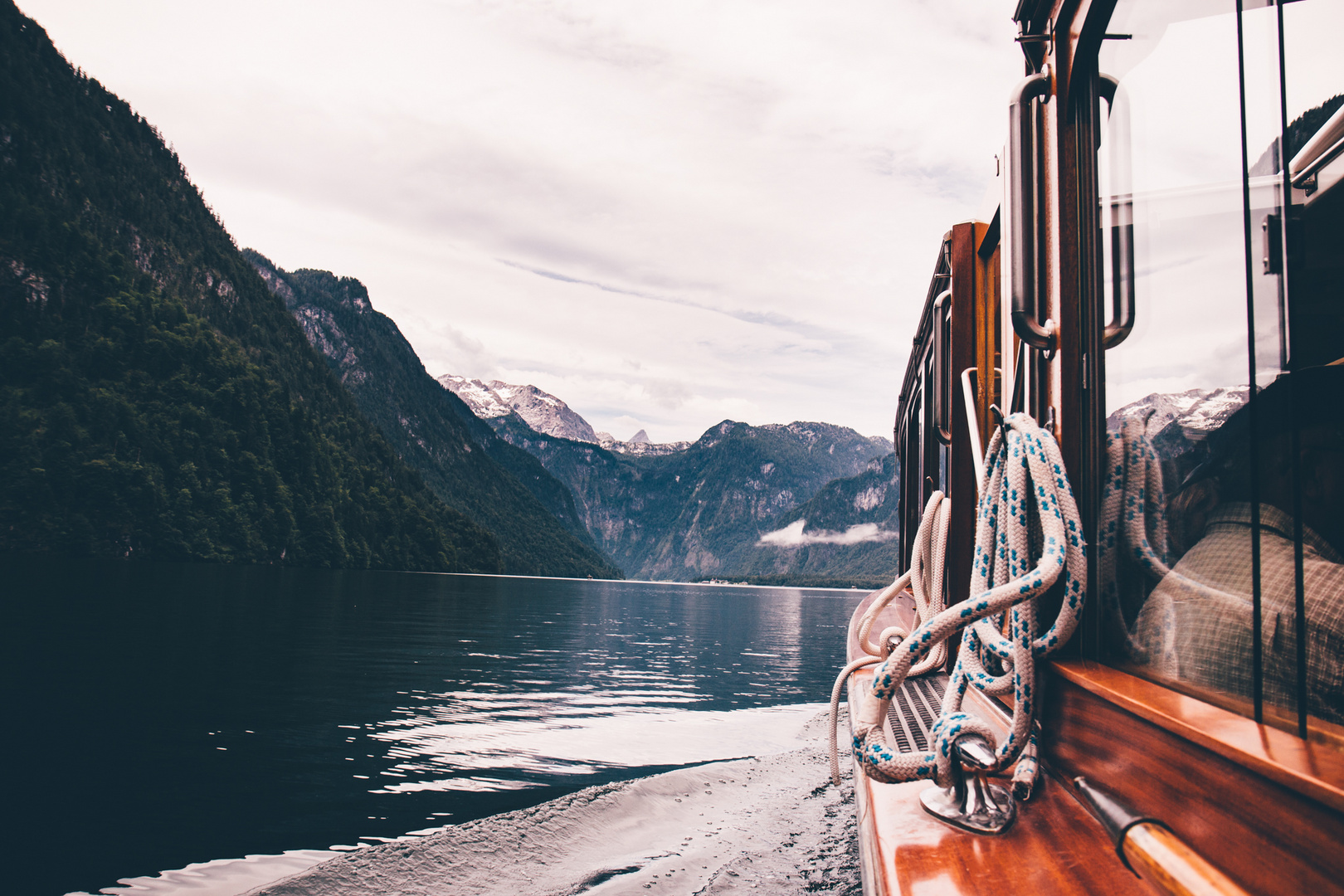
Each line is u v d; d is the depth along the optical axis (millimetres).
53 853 5008
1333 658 930
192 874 4711
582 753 8172
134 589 33031
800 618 51094
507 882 4418
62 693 10430
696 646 25906
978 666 1425
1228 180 1121
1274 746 857
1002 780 1415
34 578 35219
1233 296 1097
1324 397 1081
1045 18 1619
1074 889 1005
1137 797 1097
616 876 4426
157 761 7363
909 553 6547
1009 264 1725
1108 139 1410
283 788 6539
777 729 9969
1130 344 1355
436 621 28938
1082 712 1298
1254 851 825
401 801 6156
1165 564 1229
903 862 1112
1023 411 1855
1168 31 1250
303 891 4453
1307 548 1047
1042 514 1292
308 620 25281
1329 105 1087
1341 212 1116
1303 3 1081
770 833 5223
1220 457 1102
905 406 6863
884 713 1315
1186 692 1138
